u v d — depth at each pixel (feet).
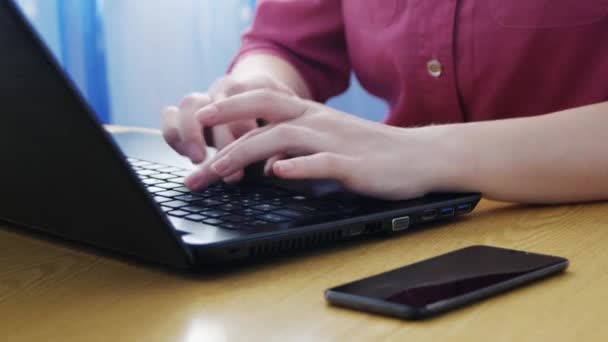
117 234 1.42
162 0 6.56
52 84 1.10
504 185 2.05
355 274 1.48
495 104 3.09
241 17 6.62
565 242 1.72
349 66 3.96
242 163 1.88
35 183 1.44
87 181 1.30
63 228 1.56
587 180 2.13
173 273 1.49
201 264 1.43
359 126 1.97
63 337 1.15
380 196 1.87
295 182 2.05
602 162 2.12
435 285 1.31
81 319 1.23
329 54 3.82
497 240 1.74
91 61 6.52
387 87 3.48
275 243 1.53
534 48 2.90
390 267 1.53
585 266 1.51
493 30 2.96
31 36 1.04
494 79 3.03
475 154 2.04
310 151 1.89
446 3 3.04
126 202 1.29
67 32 6.41
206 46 6.66
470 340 1.12
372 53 3.42
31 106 1.18
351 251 1.65
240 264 1.54
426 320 1.20
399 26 3.21
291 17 3.74
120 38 6.56
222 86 2.48
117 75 6.60
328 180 2.06
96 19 6.50
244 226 1.56
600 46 2.81
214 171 1.87
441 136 2.06
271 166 1.98
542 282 1.40
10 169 1.45
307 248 1.66
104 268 1.53
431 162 1.96
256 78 2.46
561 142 2.12
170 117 2.44
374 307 1.23
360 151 1.90
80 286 1.41
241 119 1.98
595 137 2.15
